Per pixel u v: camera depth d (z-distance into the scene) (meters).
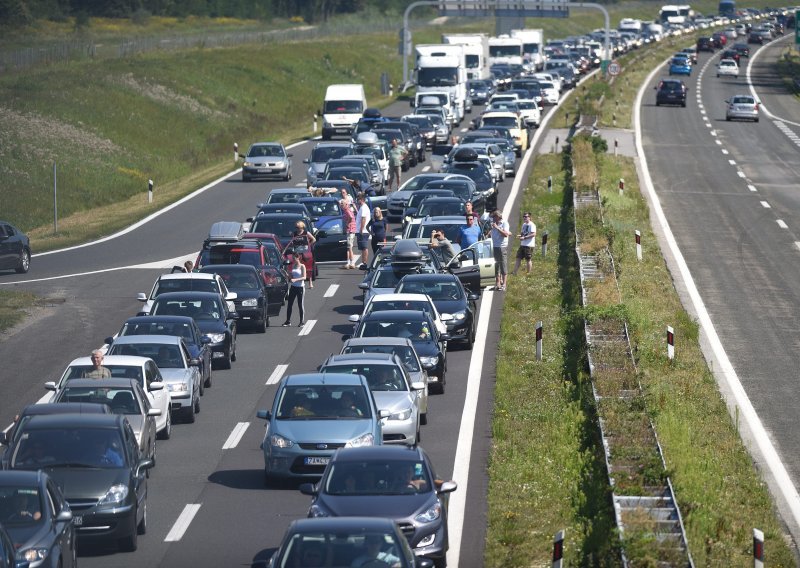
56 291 88.06
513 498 44.00
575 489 44.06
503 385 60.62
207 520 41.91
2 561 29.47
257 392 61.34
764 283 89.56
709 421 55.28
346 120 170.50
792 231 110.94
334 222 99.06
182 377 55.09
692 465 46.44
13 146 142.38
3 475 33.91
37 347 71.12
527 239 89.44
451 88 184.50
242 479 47.12
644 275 89.81
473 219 84.31
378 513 35.00
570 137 170.38
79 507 37.09
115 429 39.56
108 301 84.50
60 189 136.12
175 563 37.44
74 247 106.31
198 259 82.88
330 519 30.95
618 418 51.00
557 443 50.47
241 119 195.50
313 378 47.66
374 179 123.44
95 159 149.50
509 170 137.62
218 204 125.88
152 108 180.00
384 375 51.16
